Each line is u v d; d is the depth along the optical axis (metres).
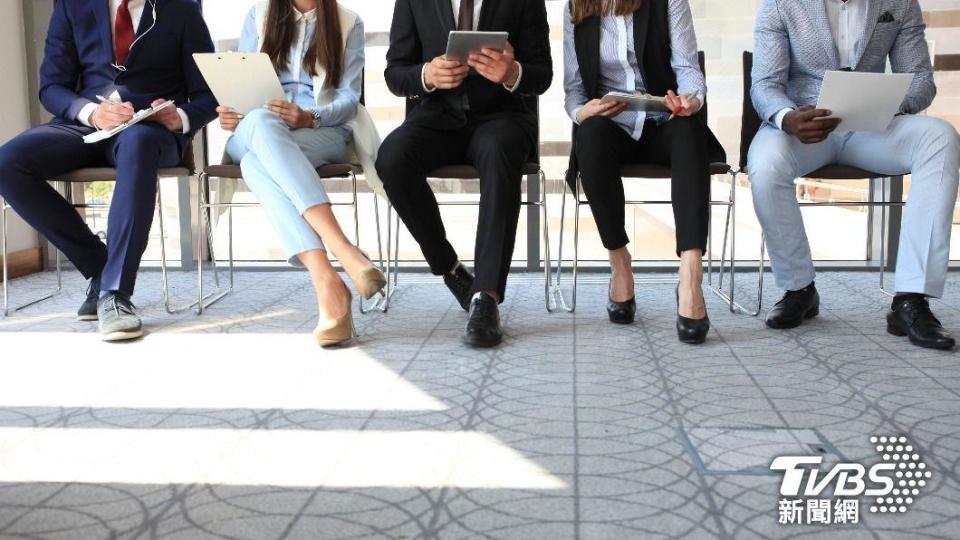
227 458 1.56
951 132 2.48
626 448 1.59
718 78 3.66
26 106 3.93
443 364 2.22
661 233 3.79
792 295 2.65
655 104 2.50
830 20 2.79
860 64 2.77
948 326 2.61
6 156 2.68
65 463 1.54
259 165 2.48
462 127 2.71
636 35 2.74
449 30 2.75
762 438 1.64
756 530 1.25
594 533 1.24
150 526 1.28
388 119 3.79
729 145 3.71
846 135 2.71
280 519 1.30
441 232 2.78
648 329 2.63
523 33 2.79
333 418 1.78
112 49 2.98
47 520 1.30
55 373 2.16
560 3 3.68
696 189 2.46
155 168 2.69
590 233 3.84
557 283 3.24
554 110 3.75
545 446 1.61
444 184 3.79
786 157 2.63
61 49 2.98
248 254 4.00
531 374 2.12
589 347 2.40
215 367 2.20
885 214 3.71
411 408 1.85
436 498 1.38
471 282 2.85
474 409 1.84
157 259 4.02
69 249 2.80
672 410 1.82
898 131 2.57
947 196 2.45
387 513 1.32
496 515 1.31
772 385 2.01
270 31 2.96
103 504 1.36
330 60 2.91
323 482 1.44
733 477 1.45
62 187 3.72
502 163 2.49
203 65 2.62
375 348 2.40
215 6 3.79
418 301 3.15
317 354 2.34
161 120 2.84
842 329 2.61
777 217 2.64
